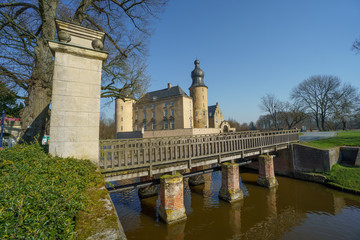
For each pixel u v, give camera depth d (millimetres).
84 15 9852
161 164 8609
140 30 12297
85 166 4656
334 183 13797
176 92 44062
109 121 71688
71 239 1818
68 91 5379
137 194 13664
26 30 8672
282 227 8617
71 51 5418
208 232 8195
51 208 2004
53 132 5098
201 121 44219
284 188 14055
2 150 4637
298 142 18844
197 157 9867
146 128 47500
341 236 7820
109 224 2295
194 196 12766
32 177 2838
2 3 8055
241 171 20188
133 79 12945
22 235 1583
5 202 1943
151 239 7723
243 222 9047
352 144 17203
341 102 37250
